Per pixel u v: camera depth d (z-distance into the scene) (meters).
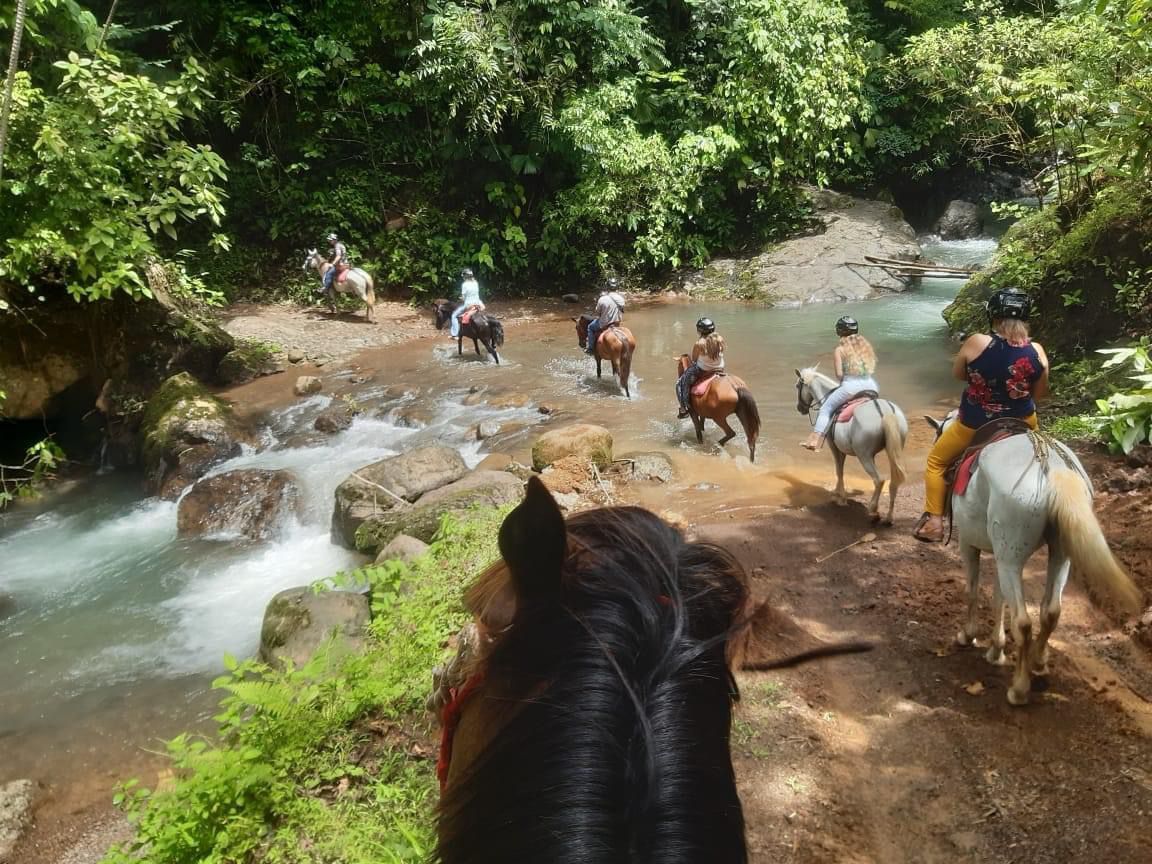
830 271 19.73
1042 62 15.69
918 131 24.20
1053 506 4.64
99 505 11.67
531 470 9.87
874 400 7.94
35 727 7.04
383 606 6.50
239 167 19.83
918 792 4.61
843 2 23.89
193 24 18.84
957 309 15.35
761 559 7.40
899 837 4.34
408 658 5.77
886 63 23.30
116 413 13.48
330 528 9.99
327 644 5.85
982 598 6.50
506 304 19.98
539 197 20.88
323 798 4.77
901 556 7.30
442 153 19.89
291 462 11.48
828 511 8.40
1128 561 6.46
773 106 20.09
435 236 19.97
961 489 5.37
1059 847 4.12
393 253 19.73
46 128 10.36
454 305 16.73
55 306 12.96
